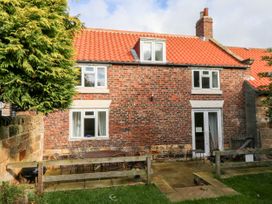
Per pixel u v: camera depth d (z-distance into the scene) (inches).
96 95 486.0
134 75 505.4
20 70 241.9
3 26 220.2
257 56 697.0
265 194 281.9
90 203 252.8
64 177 288.8
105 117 492.7
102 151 451.5
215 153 349.7
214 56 592.1
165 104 515.8
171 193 285.6
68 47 286.4
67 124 471.8
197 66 534.6
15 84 239.1
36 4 250.4
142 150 496.4
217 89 544.7
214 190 295.6
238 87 558.6
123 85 498.9
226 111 547.2
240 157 497.0
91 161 302.0
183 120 522.6
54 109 298.4
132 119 498.0
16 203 211.6
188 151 517.7
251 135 530.6
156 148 503.5
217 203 255.6
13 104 275.3
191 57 567.5
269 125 510.3
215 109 544.4
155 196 273.1
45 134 462.3
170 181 358.0
